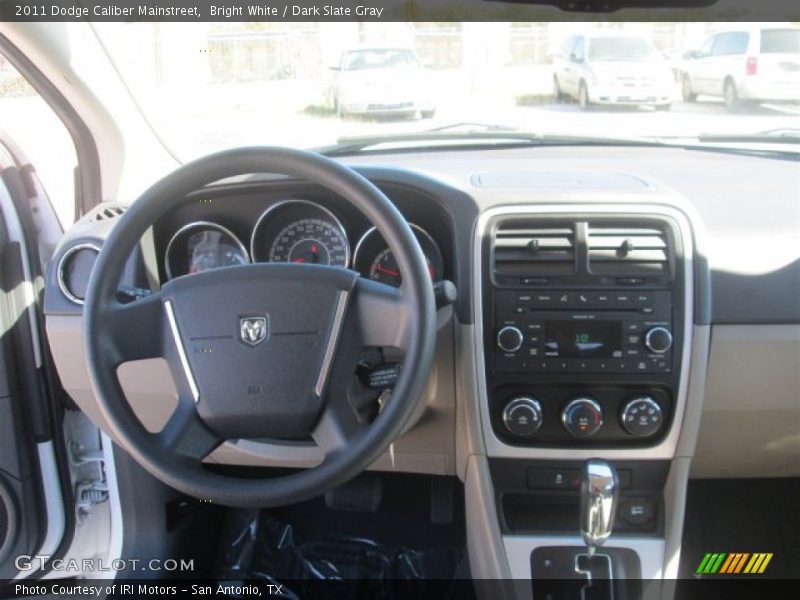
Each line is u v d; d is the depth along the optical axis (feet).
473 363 5.78
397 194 5.99
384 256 6.05
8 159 6.51
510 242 5.73
